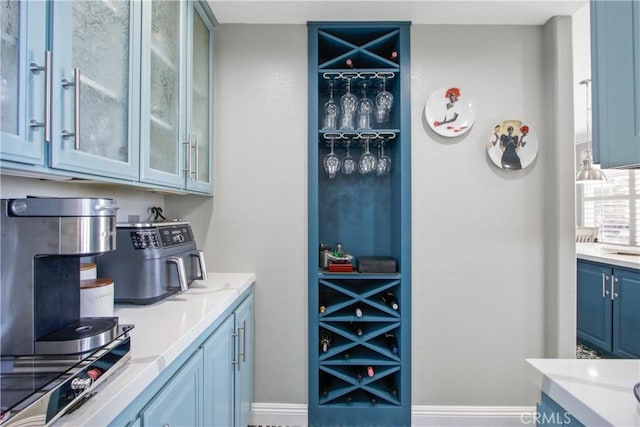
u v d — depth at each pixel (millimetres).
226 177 1736
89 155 799
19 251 648
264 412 1706
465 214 1747
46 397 482
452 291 1750
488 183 1748
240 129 1737
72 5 746
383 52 1891
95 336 673
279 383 1717
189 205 1745
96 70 837
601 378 698
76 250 658
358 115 1781
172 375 834
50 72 680
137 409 678
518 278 1749
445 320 1750
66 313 731
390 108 1791
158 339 840
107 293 927
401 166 1726
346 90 1909
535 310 1750
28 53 640
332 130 1699
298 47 1737
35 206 653
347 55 1747
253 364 1715
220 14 1651
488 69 1749
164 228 1271
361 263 1731
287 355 1720
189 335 892
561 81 1672
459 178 1745
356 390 1850
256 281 1729
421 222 1744
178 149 1291
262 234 1736
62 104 714
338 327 1772
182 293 1314
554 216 1700
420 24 1741
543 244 1751
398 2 1565
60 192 1112
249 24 1734
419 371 1742
